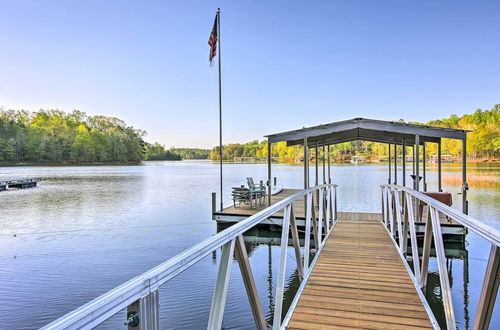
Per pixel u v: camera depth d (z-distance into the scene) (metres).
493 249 1.58
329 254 4.29
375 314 2.62
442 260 2.31
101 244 7.41
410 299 2.89
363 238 5.21
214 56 10.86
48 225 9.62
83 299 4.46
